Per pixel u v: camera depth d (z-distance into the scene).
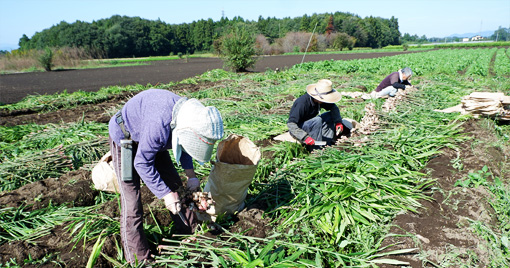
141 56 66.50
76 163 4.87
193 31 76.69
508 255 2.69
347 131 5.24
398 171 3.91
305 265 2.51
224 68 20.56
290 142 4.73
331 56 39.31
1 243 2.99
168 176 2.85
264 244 2.83
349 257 2.64
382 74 16.06
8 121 7.67
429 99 7.46
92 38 59.22
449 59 24.28
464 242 2.84
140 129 2.28
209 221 3.05
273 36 74.25
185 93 10.36
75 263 2.68
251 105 7.94
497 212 3.28
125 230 2.52
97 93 11.56
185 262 2.52
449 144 4.78
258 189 3.75
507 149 4.87
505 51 38.75
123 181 2.45
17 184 4.28
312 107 4.74
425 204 3.41
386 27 111.88
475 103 5.92
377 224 3.09
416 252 2.72
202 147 2.21
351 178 3.57
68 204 3.68
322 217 3.09
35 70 26.12
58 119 7.92
